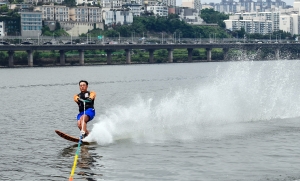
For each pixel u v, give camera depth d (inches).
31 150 1717.5
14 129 2180.1
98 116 2632.9
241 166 1473.9
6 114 2795.3
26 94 4581.7
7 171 1456.7
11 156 1632.6
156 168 1467.8
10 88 5575.8
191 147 1718.8
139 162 1533.0
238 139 1836.9
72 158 1595.7
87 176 1401.3
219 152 1641.2
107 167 1483.8
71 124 2333.9
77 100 1823.3
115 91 4825.3
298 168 1444.4
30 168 1487.5
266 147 1700.3
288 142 1774.1
